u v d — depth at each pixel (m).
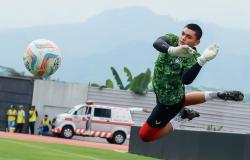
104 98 101.81
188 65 21.36
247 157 41.28
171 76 21.62
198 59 20.62
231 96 22.06
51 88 99.00
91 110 89.50
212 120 105.00
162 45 20.47
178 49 20.02
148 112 97.12
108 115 89.69
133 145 61.59
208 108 104.88
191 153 49.28
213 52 20.38
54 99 99.12
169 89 21.86
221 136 44.84
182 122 24.30
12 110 92.75
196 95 22.28
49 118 98.81
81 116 89.19
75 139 90.88
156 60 21.86
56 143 67.94
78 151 55.06
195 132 48.81
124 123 89.81
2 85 97.62
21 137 75.94
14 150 47.34
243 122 105.12
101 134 89.38
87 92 101.06
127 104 102.38
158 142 56.09
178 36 21.61
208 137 46.69
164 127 23.62
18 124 92.62
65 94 99.69
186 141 50.38
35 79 98.50
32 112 93.25
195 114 24.20
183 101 22.31
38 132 97.31
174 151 52.62
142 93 101.81
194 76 20.80
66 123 88.88
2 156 41.66
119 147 75.50
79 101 100.50
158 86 21.94
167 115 22.59
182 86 21.97
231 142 43.44
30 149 50.19
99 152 57.03
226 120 105.06
